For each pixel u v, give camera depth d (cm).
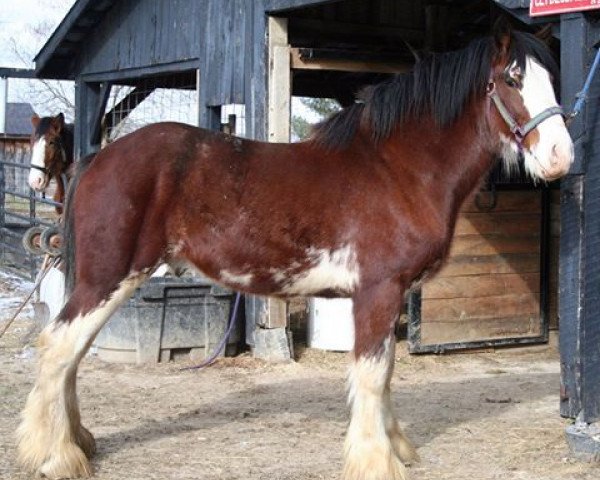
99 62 1015
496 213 786
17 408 556
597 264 493
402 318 937
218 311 719
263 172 433
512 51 421
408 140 434
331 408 579
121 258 420
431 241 424
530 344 811
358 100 457
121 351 696
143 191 422
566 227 494
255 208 427
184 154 430
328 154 439
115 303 423
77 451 429
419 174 429
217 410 569
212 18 810
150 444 489
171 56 878
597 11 467
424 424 544
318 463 459
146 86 1051
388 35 839
